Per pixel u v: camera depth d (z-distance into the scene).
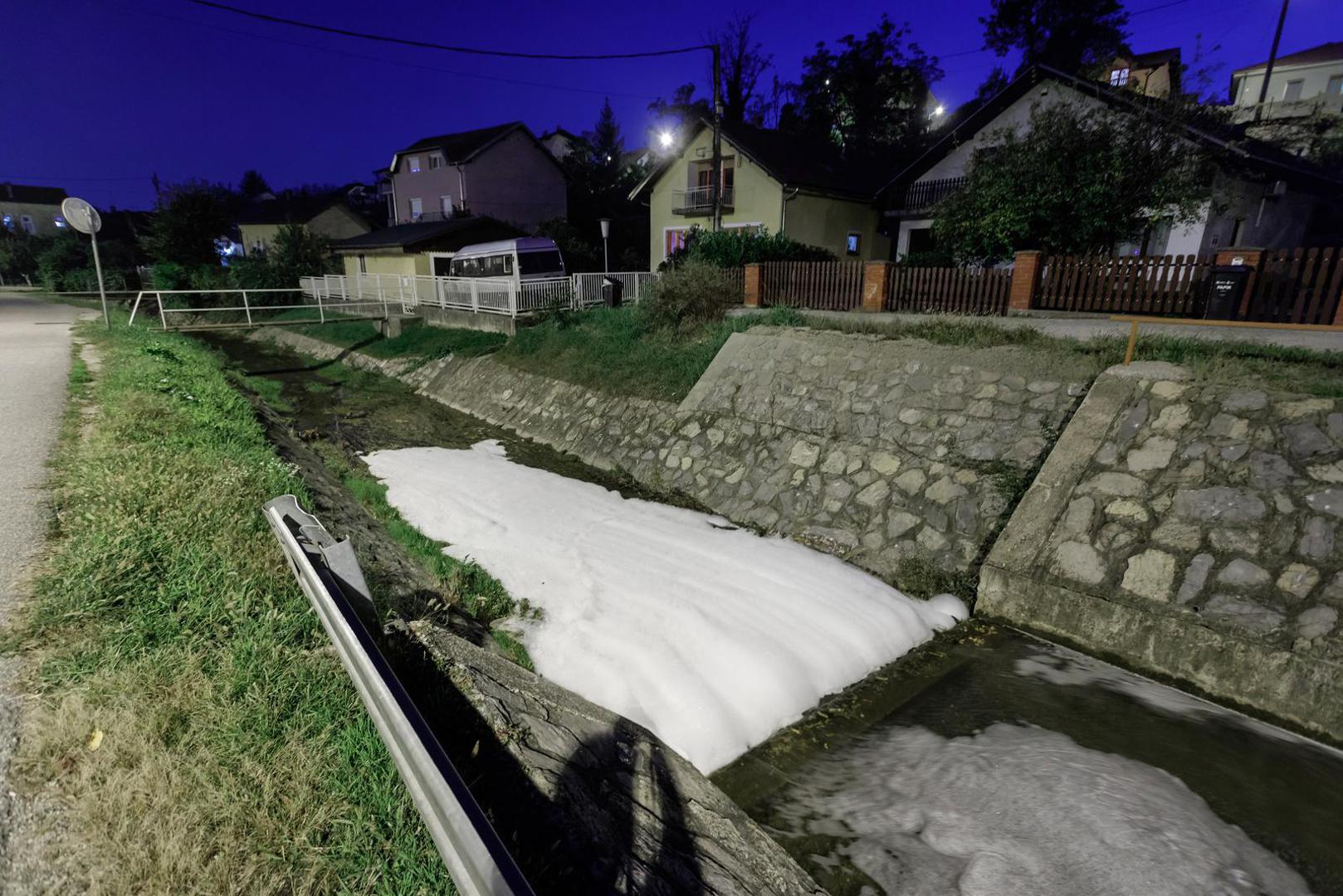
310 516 3.78
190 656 2.99
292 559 3.49
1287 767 4.15
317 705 2.84
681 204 28.34
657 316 13.83
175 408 7.14
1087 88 17.64
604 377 12.34
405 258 29.52
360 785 2.47
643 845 2.80
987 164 13.77
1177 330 8.66
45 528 4.09
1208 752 4.30
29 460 5.33
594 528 7.91
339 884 2.12
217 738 2.58
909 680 5.23
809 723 4.77
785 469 8.52
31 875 2.00
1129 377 6.64
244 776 2.44
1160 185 12.00
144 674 2.84
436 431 12.91
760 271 14.11
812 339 10.14
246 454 6.16
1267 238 18.02
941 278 12.29
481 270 21.61
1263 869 3.44
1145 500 5.71
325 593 2.81
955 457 7.39
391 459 10.72
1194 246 16.50
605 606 6.05
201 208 36.12
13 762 2.38
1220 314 9.33
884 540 7.11
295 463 7.58
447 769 1.88
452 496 8.88
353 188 64.44
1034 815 3.82
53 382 8.33
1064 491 6.16
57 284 39.41
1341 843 3.60
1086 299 10.98
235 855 2.14
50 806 2.24
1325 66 38.41
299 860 2.17
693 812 3.23
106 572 3.47
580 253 31.28
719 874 2.83
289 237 35.03
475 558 6.91
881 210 25.94
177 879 2.03
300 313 27.45
